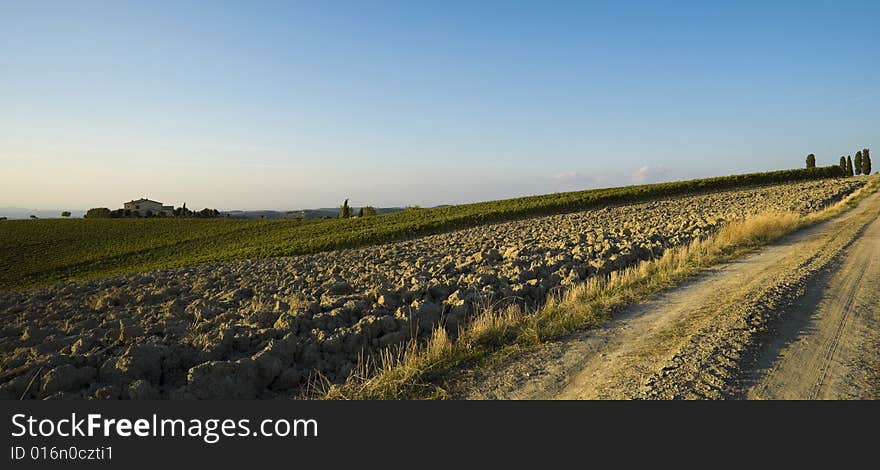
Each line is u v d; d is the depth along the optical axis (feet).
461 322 25.43
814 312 25.95
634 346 21.17
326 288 38.99
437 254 67.15
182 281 65.87
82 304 47.32
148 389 17.26
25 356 21.88
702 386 16.84
